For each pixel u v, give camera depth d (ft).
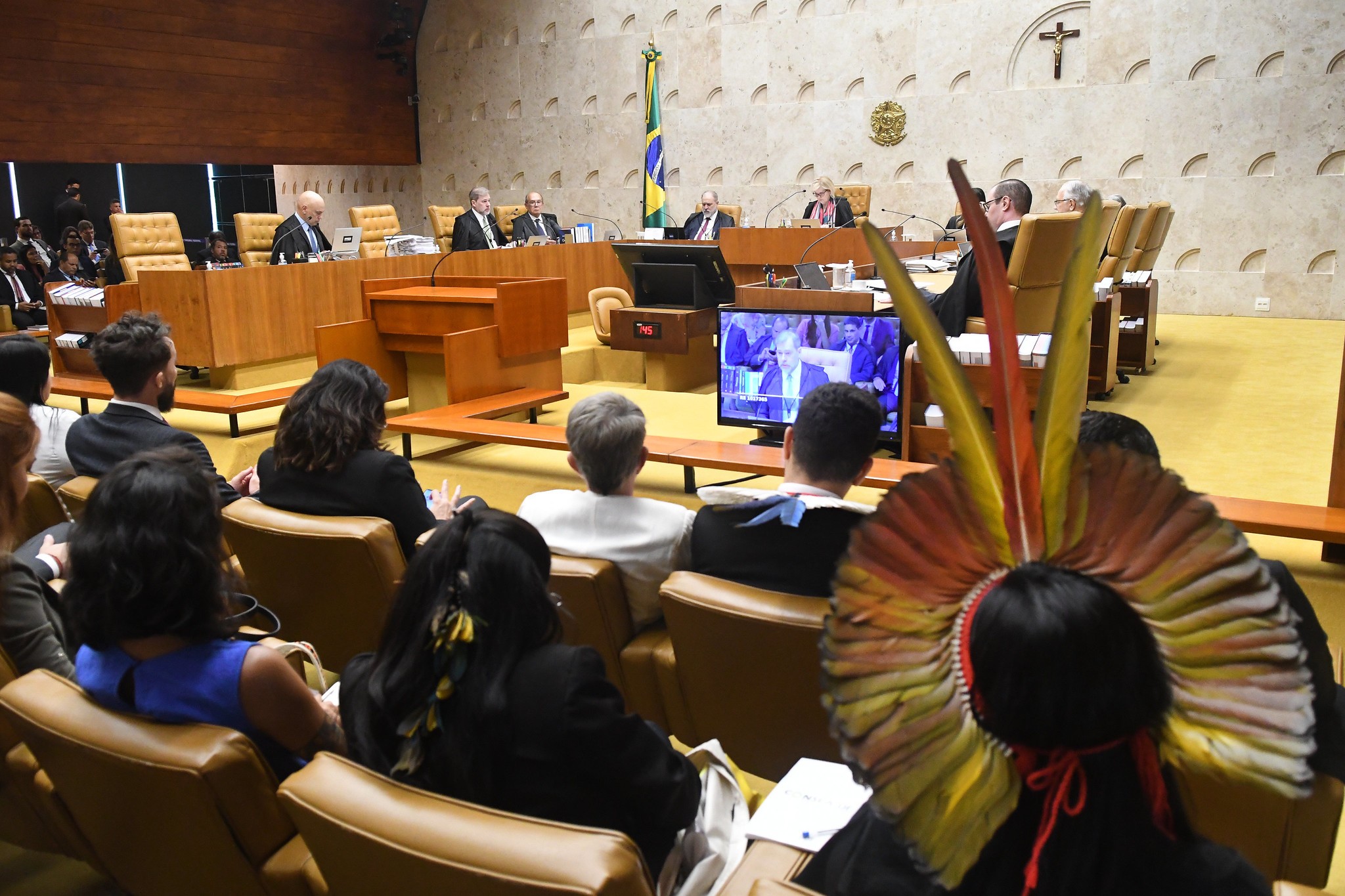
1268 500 10.49
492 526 4.15
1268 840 4.69
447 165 43.11
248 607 5.01
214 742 4.21
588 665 4.06
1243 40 28.66
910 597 2.08
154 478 4.51
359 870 3.54
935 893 2.35
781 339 12.35
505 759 4.00
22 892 6.63
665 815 4.31
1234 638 1.93
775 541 5.83
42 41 31.14
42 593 5.79
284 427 7.70
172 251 22.57
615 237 39.93
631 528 6.61
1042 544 2.08
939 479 2.04
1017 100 31.81
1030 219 12.73
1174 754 2.04
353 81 40.45
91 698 4.58
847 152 34.81
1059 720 2.01
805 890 2.91
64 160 32.12
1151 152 30.30
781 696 5.62
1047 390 1.98
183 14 34.40
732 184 37.11
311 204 24.76
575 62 39.42
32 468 9.78
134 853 4.71
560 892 3.11
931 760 2.04
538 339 16.34
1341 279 28.73
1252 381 18.84
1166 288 30.89
